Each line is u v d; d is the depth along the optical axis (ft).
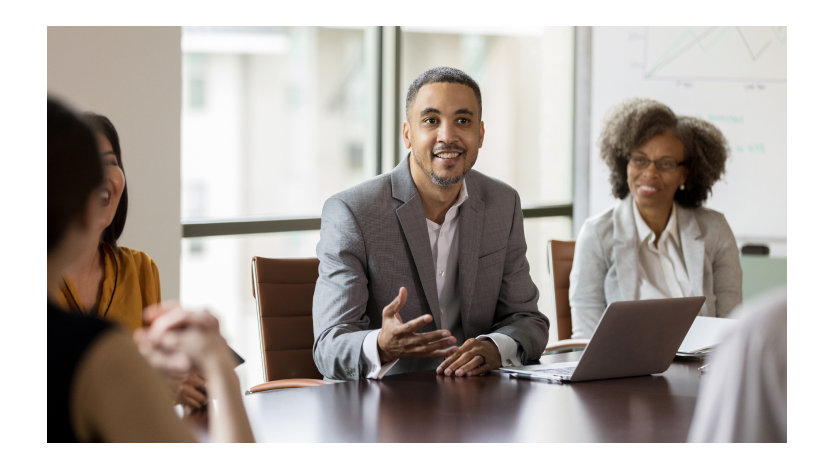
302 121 30.63
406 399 5.82
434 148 7.79
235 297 27.73
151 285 7.23
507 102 21.67
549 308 19.61
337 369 6.95
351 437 4.83
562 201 18.69
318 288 7.69
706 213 11.38
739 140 16.53
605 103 17.10
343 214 7.82
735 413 2.89
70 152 3.14
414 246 7.88
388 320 6.61
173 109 11.51
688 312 6.70
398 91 15.57
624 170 11.57
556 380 6.50
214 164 30.19
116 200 6.56
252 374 16.05
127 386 2.98
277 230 13.80
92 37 10.62
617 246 10.85
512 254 8.51
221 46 29.84
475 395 5.97
